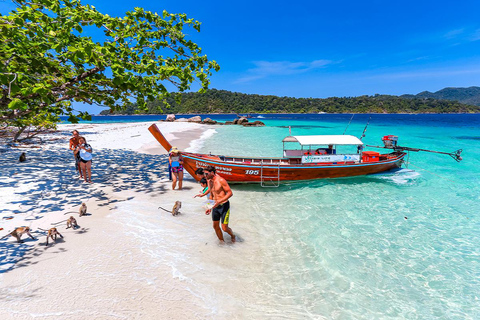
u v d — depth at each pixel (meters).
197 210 7.30
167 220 6.54
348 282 4.52
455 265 5.09
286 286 4.34
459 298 4.18
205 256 5.06
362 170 11.59
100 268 4.41
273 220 7.01
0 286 3.78
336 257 5.30
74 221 5.73
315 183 10.80
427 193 9.56
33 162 11.61
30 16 5.60
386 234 6.34
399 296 4.20
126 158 14.23
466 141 27.52
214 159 10.06
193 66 9.73
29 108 7.26
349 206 8.19
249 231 6.29
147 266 4.59
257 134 35.31
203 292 4.05
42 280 3.99
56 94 7.31
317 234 6.25
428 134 37.09
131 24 9.05
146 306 3.63
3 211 6.32
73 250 4.90
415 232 6.46
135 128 35.59
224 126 54.47
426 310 3.90
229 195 5.23
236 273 4.61
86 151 8.91
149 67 7.33
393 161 12.39
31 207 6.71
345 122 80.00
